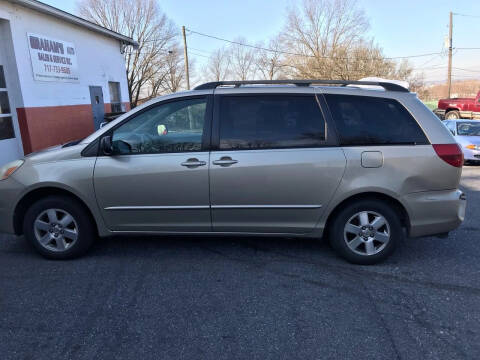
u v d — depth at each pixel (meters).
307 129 3.74
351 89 3.83
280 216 3.81
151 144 3.80
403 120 3.76
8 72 8.85
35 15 9.54
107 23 32.81
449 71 32.12
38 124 9.59
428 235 3.82
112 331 2.79
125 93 15.96
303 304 3.17
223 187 3.73
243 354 2.55
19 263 3.96
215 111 3.80
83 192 3.81
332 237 3.91
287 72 41.94
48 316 2.98
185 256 4.14
